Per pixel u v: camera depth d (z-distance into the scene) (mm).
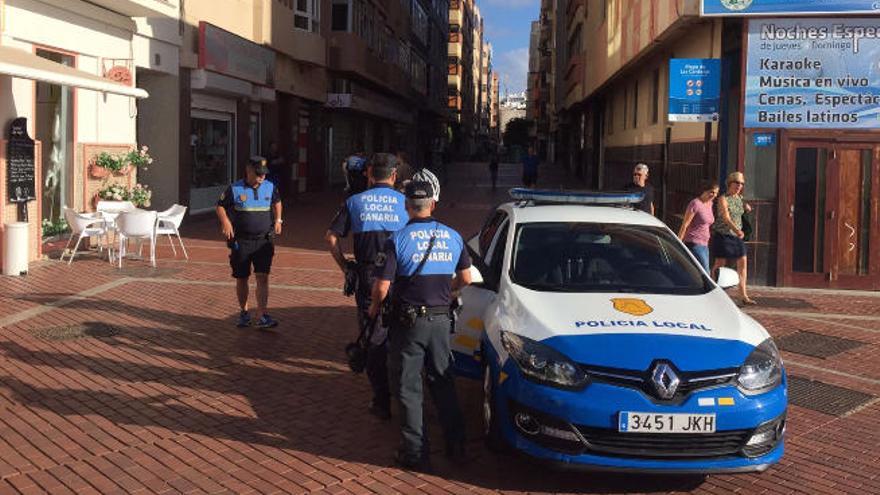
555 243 6070
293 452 5285
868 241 12297
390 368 5090
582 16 32594
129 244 14508
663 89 17438
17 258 10945
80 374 6738
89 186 14141
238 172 22469
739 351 4820
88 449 5207
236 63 20766
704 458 4602
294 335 8297
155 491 4633
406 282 5000
